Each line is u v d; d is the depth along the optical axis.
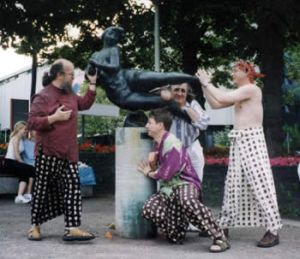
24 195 10.31
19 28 13.67
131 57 16.72
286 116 22.45
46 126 5.79
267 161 6.05
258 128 6.05
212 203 9.61
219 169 9.55
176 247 5.82
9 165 10.23
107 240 6.16
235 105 6.17
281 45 12.18
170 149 5.81
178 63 17.56
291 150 16.53
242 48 14.36
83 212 8.92
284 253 5.62
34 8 13.03
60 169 5.93
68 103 5.93
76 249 5.67
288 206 8.48
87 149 12.76
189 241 6.14
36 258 5.25
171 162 5.78
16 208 9.40
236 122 6.15
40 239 6.15
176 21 14.81
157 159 6.02
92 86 6.27
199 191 5.91
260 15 11.80
